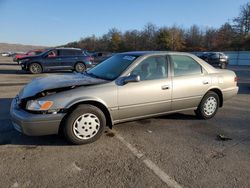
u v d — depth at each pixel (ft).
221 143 15.01
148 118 17.58
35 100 13.39
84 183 10.66
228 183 10.85
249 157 13.26
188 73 18.01
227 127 17.81
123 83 15.20
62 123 13.99
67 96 13.79
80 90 14.15
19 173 11.31
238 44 195.11
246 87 37.58
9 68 69.00
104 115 14.89
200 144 14.80
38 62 52.70
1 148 13.79
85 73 17.79
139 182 10.80
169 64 17.20
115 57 18.10
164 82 16.63
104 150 13.78
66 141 14.60
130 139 15.33
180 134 16.30
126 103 15.34
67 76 16.87
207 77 18.74
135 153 13.48
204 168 12.05
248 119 19.77
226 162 12.67
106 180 10.91
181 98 17.51
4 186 10.33
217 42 220.43
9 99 25.46
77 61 54.95
